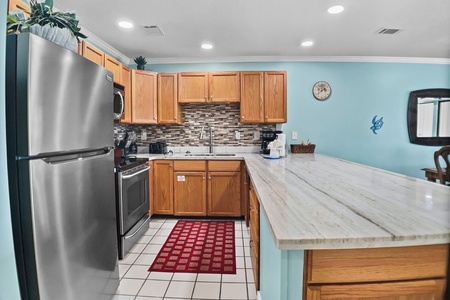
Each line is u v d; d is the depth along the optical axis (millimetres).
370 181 1537
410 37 3023
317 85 3811
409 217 892
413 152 3934
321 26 2701
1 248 918
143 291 1821
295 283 791
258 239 1617
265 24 2645
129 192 2438
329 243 725
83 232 1361
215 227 3041
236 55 3697
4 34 929
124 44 3205
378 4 2250
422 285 805
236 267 2137
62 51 1191
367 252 792
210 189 3301
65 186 1221
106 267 1621
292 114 3842
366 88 3842
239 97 3537
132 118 3262
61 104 1186
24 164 1030
